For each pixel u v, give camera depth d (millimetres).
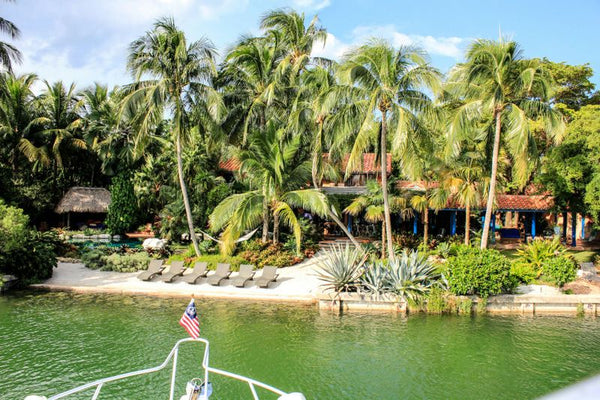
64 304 17219
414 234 30250
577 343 14094
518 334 14859
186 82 22703
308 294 18438
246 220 21812
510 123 20000
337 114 20094
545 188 29062
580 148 25109
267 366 12133
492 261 17453
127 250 24953
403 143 18016
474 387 11156
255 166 23281
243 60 27516
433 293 17234
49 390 10398
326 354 12984
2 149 36406
